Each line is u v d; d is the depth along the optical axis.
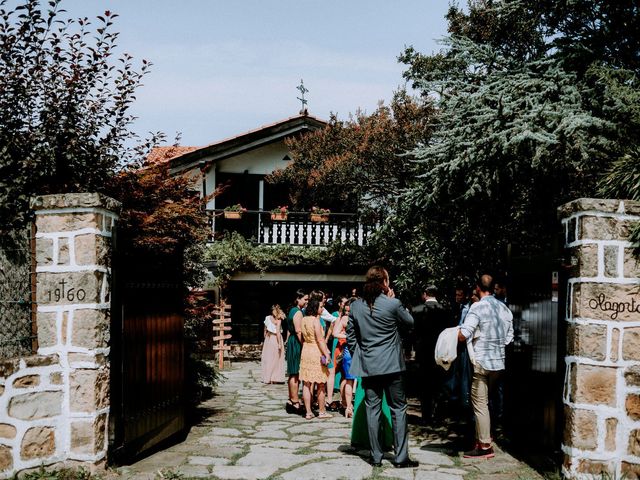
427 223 10.97
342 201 19.50
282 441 7.35
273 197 20.80
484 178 8.09
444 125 8.62
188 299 10.35
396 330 6.20
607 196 6.41
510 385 7.24
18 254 6.45
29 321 6.41
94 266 5.57
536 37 9.17
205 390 11.34
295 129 19.41
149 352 6.57
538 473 5.88
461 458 6.53
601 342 5.22
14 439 5.26
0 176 6.90
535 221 9.33
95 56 7.57
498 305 6.46
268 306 19.81
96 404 5.55
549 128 7.40
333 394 10.84
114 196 7.79
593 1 8.35
